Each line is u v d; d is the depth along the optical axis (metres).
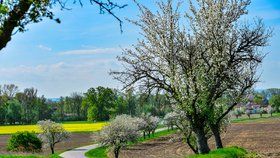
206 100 26.84
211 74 26.94
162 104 30.33
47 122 88.44
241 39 27.31
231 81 27.72
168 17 26.64
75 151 88.56
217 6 27.16
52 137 88.31
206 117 27.53
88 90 177.38
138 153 78.56
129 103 175.12
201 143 27.30
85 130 146.12
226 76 27.06
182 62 26.06
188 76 26.09
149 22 26.75
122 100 174.75
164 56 26.30
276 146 65.38
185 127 40.50
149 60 27.12
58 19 9.08
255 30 27.38
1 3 8.63
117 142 70.81
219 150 26.53
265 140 81.69
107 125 72.38
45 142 87.75
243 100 31.64
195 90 26.05
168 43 26.47
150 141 105.12
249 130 117.94
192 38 26.81
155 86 27.19
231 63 27.64
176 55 26.14
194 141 42.38
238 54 27.80
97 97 176.25
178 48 26.34
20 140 72.38
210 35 26.83
